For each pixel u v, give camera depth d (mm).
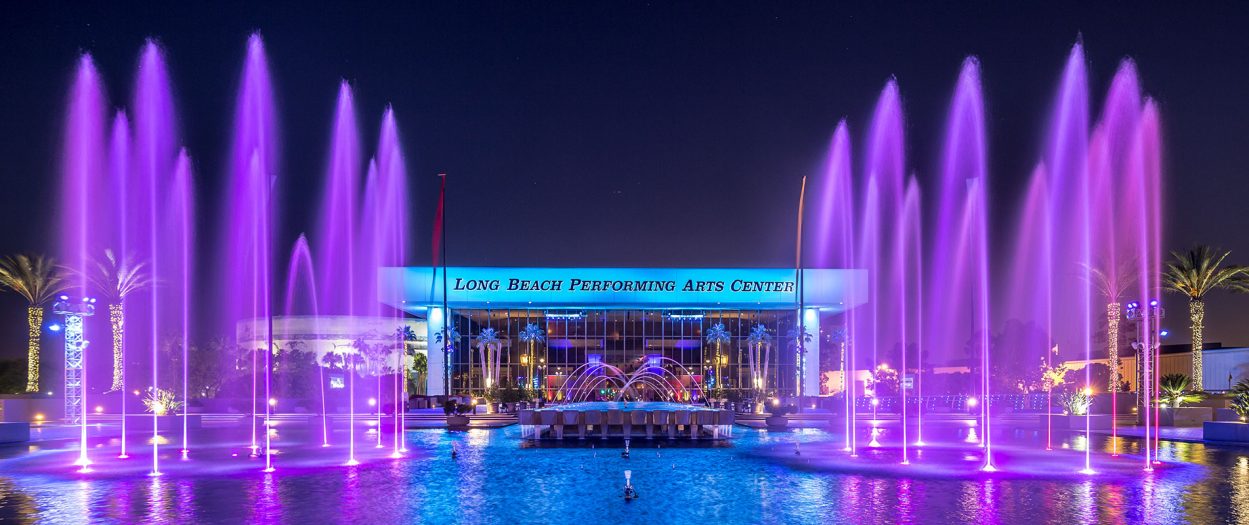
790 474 21969
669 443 31688
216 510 16562
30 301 67125
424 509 16625
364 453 27781
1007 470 22719
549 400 87812
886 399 62719
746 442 32219
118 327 70625
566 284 90750
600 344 91375
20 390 71375
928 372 84688
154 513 16281
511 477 21359
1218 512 16156
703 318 92188
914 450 28641
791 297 91062
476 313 91875
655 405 38062
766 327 92750
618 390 90625
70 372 46031
